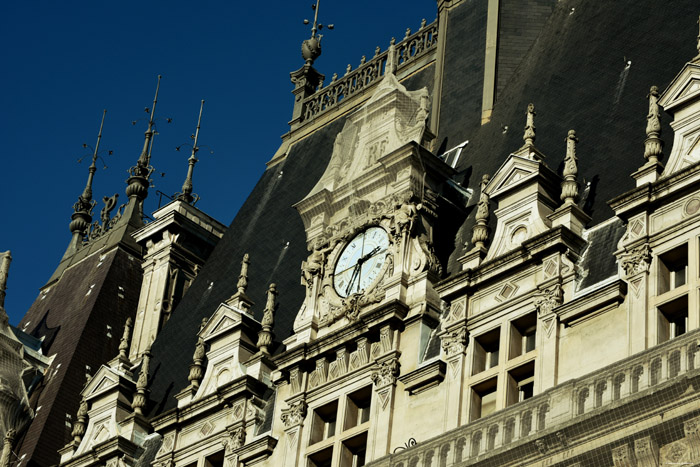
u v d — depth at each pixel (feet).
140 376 203.00
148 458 193.36
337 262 177.17
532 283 153.79
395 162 176.35
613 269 148.56
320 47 249.14
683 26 174.91
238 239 225.15
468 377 154.61
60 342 243.60
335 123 232.53
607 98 175.83
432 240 172.35
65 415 225.15
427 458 147.13
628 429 132.05
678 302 141.08
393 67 203.51
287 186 227.20
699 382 129.18
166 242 240.53
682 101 151.23
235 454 176.96
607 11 189.57
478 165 185.78
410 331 164.35
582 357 144.87
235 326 187.93
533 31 203.51
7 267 232.32
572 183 159.33
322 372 170.60
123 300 252.21
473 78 202.28
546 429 137.49
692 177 145.18
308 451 167.43
